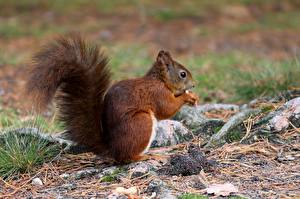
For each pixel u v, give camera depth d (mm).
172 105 10336
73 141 10133
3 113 14484
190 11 31703
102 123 10109
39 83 9430
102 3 33156
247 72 15953
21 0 33406
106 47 23625
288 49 25266
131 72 19266
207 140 11250
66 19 30438
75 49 9914
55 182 9766
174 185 8961
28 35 27016
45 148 10883
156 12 31312
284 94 12930
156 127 10781
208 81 17094
